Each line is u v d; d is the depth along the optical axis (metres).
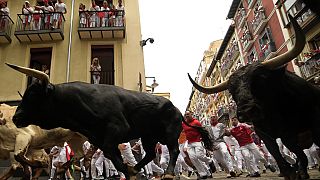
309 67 17.77
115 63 15.47
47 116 4.82
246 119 4.05
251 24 28.05
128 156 8.62
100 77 15.21
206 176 8.67
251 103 4.07
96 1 17.09
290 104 4.93
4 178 7.16
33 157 7.50
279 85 4.74
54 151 9.26
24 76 14.79
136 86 14.98
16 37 15.31
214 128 9.87
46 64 15.68
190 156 8.68
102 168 9.78
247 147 9.36
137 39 16.02
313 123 4.91
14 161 7.28
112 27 15.38
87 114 4.63
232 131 9.69
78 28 15.28
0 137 7.30
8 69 14.95
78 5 16.59
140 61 15.89
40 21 15.52
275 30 23.20
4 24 15.30
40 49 15.71
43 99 4.73
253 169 9.20
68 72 14.89
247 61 29.70
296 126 5.14
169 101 5.61
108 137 4.52
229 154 9.68
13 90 14.54
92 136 4.78
